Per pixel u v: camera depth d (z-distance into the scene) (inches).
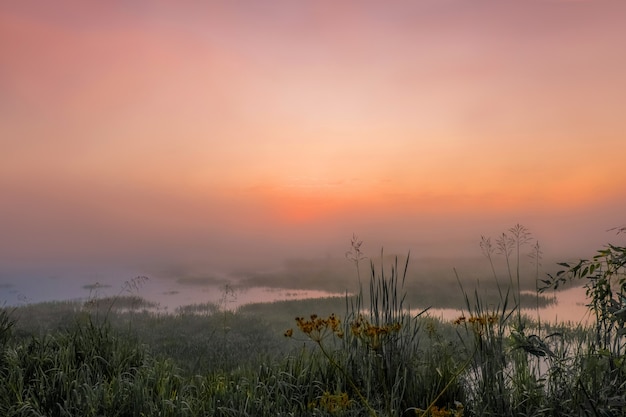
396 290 191.3
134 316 557.3
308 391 190.9
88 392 183.0
